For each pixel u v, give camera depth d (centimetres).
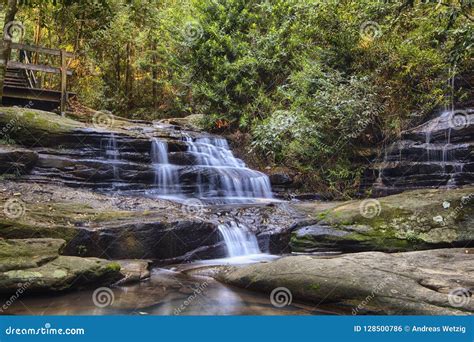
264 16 1110
